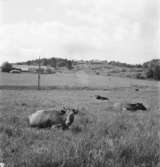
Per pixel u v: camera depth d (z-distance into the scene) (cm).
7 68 8875
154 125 857
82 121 926
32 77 7519
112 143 549
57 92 3491
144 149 509
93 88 4944
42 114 849
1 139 619
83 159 451
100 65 16038
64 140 621
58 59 15425
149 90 4319
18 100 1872
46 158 450
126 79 8425
